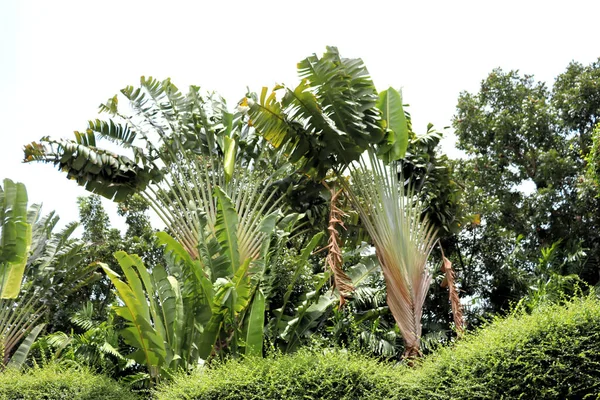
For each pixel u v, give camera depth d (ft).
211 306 29.89
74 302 61.62
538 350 18.34
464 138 69.00
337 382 22.33
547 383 18.07
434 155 34.63
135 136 39.45
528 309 45.01
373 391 21.85
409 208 29.89
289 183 39.47
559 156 63.41
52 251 48.14
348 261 51.19
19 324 44.04
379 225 28.89
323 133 30.48
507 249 54.75
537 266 51.39
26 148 36.06
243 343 29.19
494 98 70.18
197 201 37.65
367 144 30.09
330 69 29.81
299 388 22.22
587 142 61.93
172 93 40.37
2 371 40.24
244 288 29.86
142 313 31.07
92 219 69.72
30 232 39.63
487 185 64.49
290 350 32.86
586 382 17.57
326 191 39.24
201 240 32.45
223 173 38.06
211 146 38.60
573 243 54.44
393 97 31.35
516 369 18.72
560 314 18.85
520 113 67.05
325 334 40.96
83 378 33.09
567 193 60.90
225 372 24.38
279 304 40.60
